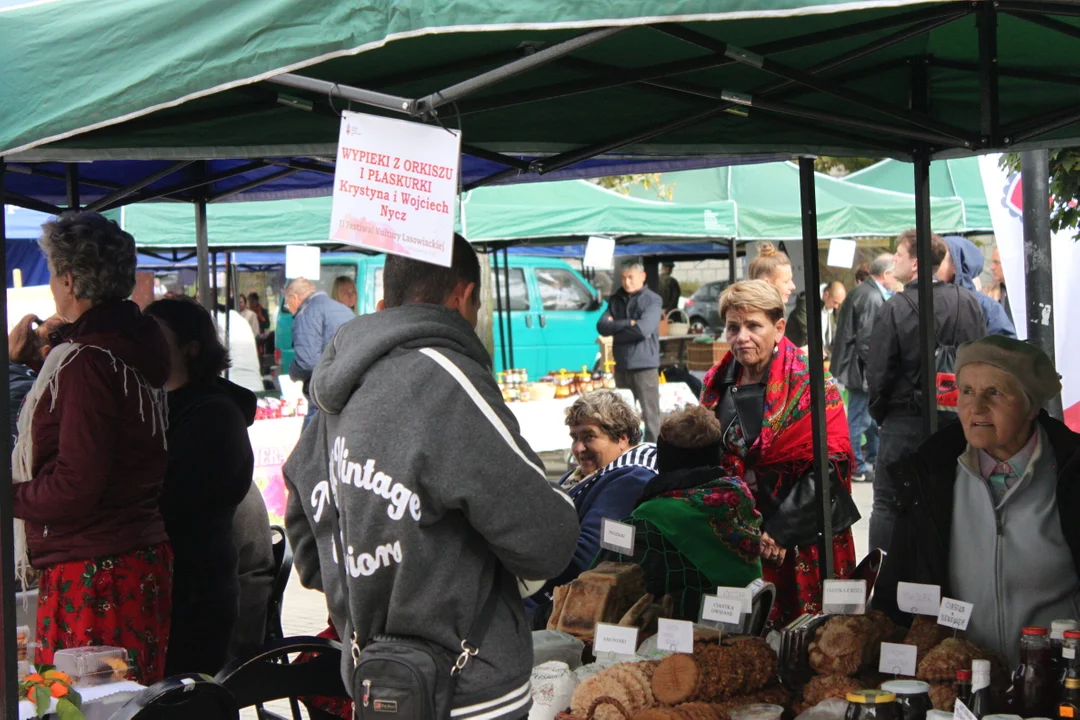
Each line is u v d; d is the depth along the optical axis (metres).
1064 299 5.89
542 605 3.86
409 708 2.23
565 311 16.33
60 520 3.49
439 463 2.23
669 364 15.42
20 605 3.72
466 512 2.25
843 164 20.23
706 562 3.40
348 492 2.29
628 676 2.95
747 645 3.04
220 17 2.31
